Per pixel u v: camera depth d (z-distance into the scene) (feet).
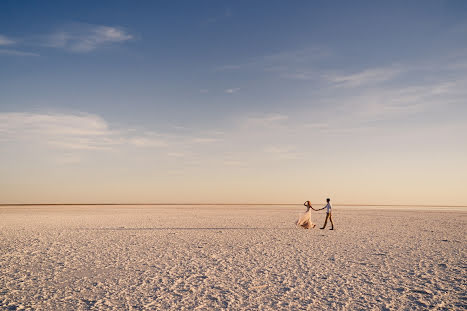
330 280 24.00
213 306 18.43
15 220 79.87
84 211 138.62
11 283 23.09
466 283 23.22
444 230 58.03
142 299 19.62
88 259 31.48
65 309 17.92
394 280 24.00
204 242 42.19
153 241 43.06
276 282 23.43
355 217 95.91
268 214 112.37
